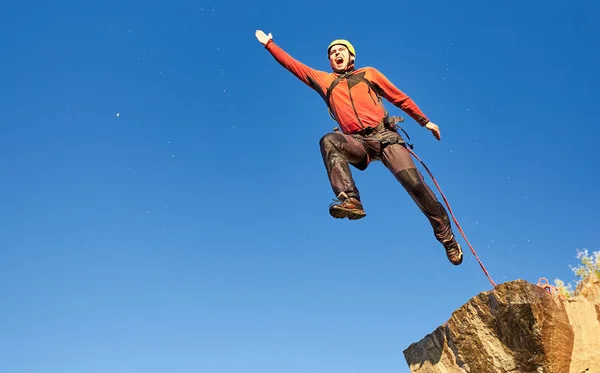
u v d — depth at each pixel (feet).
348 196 21.85
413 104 24.71
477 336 21.47
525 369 20.54
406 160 23.44
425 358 23.04
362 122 23.90
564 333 20.85
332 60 25.39
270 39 26.14
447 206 23.94
